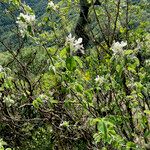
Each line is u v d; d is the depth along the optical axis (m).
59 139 5.74
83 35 6.33
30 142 6.94
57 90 5.77
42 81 6.71
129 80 4.89
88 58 5.31
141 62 5.77
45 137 6.95
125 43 3.92
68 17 6.43
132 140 4.69
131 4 7.38
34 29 4.07
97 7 6.77
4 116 5.63
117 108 4.82
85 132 5.27
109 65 4.84
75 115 5.64
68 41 3.60
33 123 6.93
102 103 5.09
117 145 3.53
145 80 4.75
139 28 6.51
